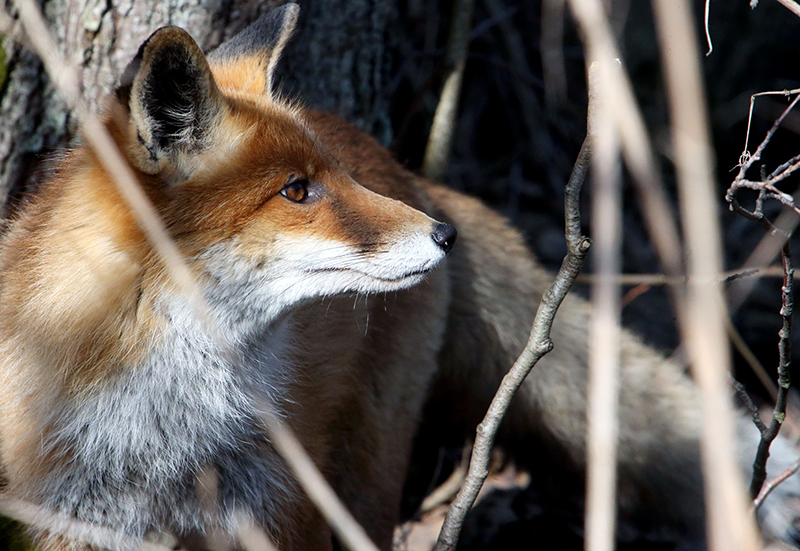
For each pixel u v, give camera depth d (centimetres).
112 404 503
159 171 474
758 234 1202
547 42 989
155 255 483
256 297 505
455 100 963
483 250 814
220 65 611
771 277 1165
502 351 809
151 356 503
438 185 838
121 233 481
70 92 500
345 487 700
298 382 584
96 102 695
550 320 441
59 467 505
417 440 886
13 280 532
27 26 539
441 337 769
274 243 496
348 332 638
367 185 656
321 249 502
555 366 791
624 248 1186
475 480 472
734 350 1020
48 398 495
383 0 846
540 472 841
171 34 445
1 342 523
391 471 723
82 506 520
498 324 805
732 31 1340
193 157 487
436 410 862
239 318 513
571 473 825
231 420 551
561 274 429
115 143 469
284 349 573
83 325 488
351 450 693
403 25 1112
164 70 458
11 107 691
